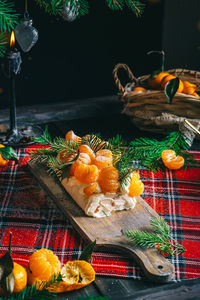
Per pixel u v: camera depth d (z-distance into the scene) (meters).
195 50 2.09
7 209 1.27
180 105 1.61
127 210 1.24
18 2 1.95
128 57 2.16
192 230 1.23
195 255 1.15
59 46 2.08
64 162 1.27
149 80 1.73
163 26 2.02
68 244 1.16
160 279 1.05
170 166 1.44
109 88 2.22
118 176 1.22
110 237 1.15
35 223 1.22
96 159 1.24
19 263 1.10
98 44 2.11
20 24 1.05
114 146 1.31
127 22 2.07
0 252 1.13
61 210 1.26
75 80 2.17
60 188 1.31
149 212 1.23
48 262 1.02
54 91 2.16
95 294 1.04
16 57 1.50
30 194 1.33
